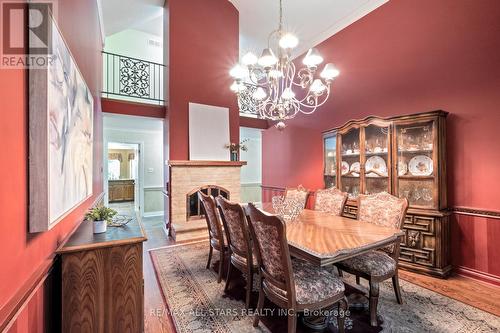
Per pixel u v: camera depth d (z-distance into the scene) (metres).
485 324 1.97
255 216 1.75
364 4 3.92
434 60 3.14
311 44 4.98
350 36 4.23
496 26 2.64
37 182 1.12
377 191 3.52
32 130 1.11
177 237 4.04
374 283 1.96
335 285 1.72
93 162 2.95
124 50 6.16
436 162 2.88
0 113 0.87
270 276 1.73
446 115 2.97
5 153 0.90
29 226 1.09
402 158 3.22
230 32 4.99
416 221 2.97
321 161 4.83
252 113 6.13
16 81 1.00
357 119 4.02
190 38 4.59
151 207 6.49
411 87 3.38
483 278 2.71
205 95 4.72
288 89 3.01
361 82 4.05
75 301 1.44
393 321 2.00
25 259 1.07
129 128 6.17
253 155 8.49
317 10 4.21
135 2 4.62
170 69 4.39
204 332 1.87
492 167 2.68
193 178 4.46
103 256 1.51
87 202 2.42
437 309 2.17
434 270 2.83
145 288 2.53
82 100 2.05
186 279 2.73
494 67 2.66
